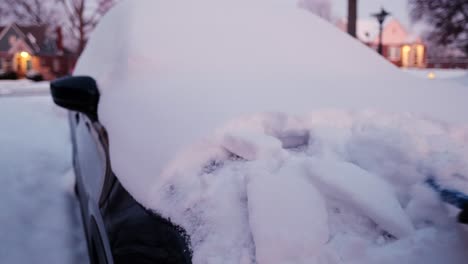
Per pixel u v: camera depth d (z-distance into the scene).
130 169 1.38
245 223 1.10
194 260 1.05
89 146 2.07
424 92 2.01
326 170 1.20
